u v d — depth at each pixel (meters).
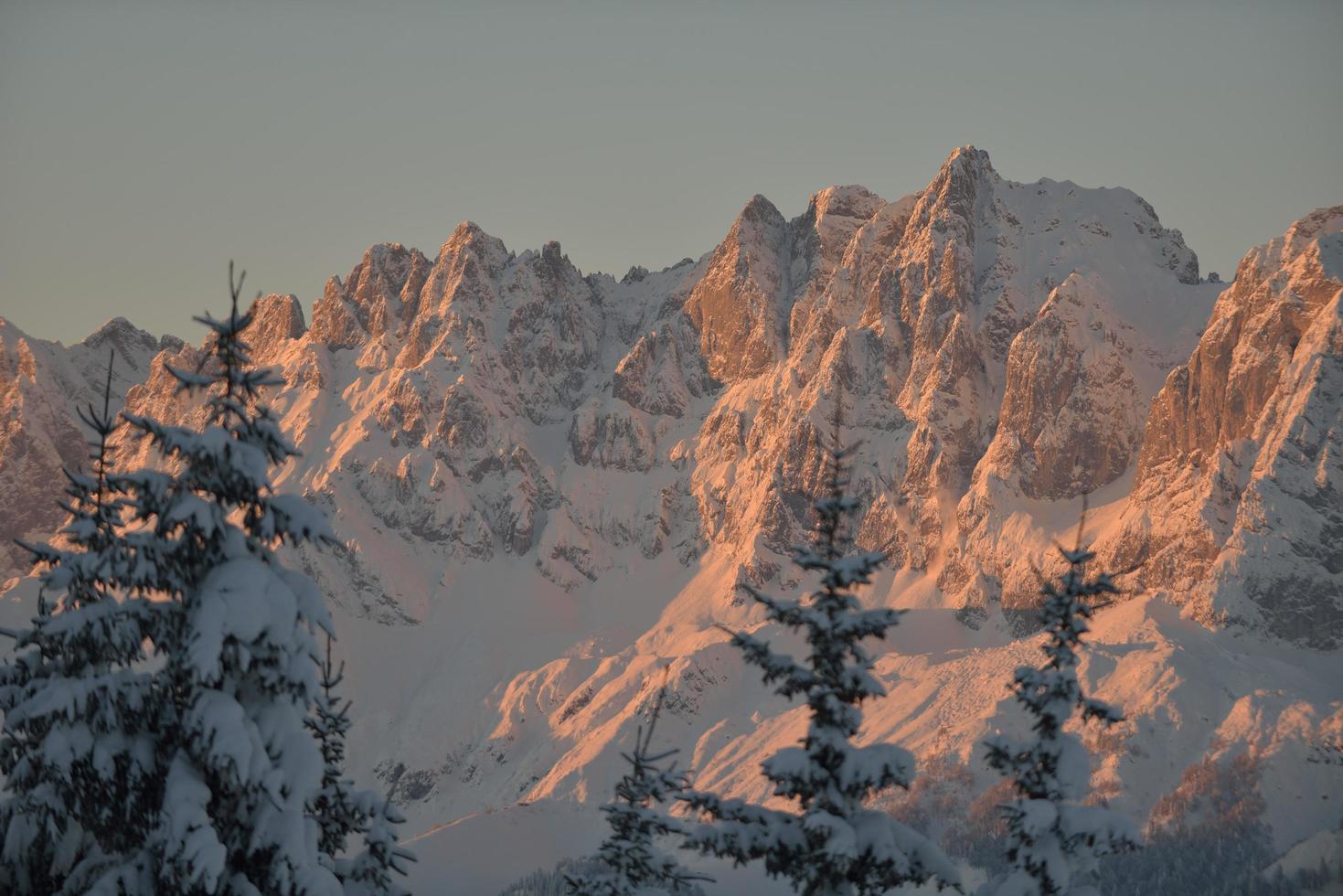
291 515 85.88
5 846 83.69
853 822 88.88
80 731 82.12
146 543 83.75
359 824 91.69
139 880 82.25
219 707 81.19
